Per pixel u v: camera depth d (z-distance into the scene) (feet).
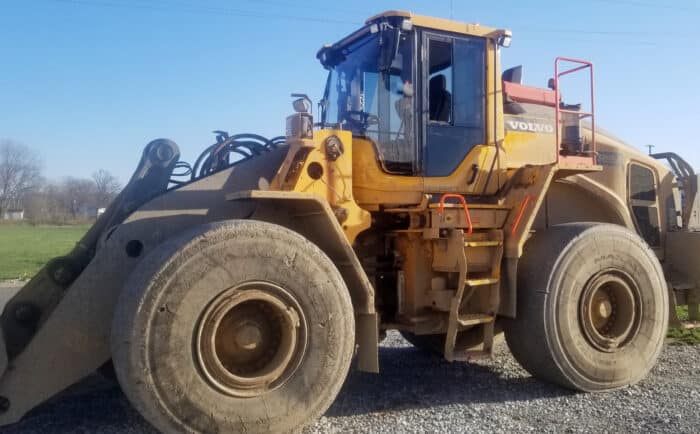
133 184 15.93
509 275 17.10
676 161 25.95
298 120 15.39
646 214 24.20
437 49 17.88
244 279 13.04
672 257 24.34
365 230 17.74
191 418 12.32
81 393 15.72
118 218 15.56
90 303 13.56
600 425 14.25
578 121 21.07
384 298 18.03
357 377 19.13
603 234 17.67
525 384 18.16
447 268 16.78
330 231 14.80
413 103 17.42
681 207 25.89
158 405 12.05
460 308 17.43
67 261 15.14
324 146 15.79
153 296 12.17
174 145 16.39
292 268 13.52
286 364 13.39
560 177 19.31
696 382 18.07
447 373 19.71
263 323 13.67
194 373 12.41
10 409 12.71
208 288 12.64
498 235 17.21
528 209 17.26
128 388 12.04
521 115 19.77
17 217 218.38
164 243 13.12
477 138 18.29
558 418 14.87
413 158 17.34
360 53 18.40
